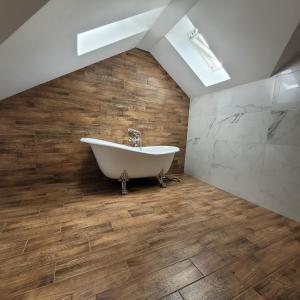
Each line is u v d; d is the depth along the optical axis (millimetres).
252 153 2016
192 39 2227
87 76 2303
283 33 1404
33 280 855
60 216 1476
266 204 1861
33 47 1244
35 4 816
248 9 1414
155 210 1684
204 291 847
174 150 2387
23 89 1953
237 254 1116
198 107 2904
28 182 2152
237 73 2064
